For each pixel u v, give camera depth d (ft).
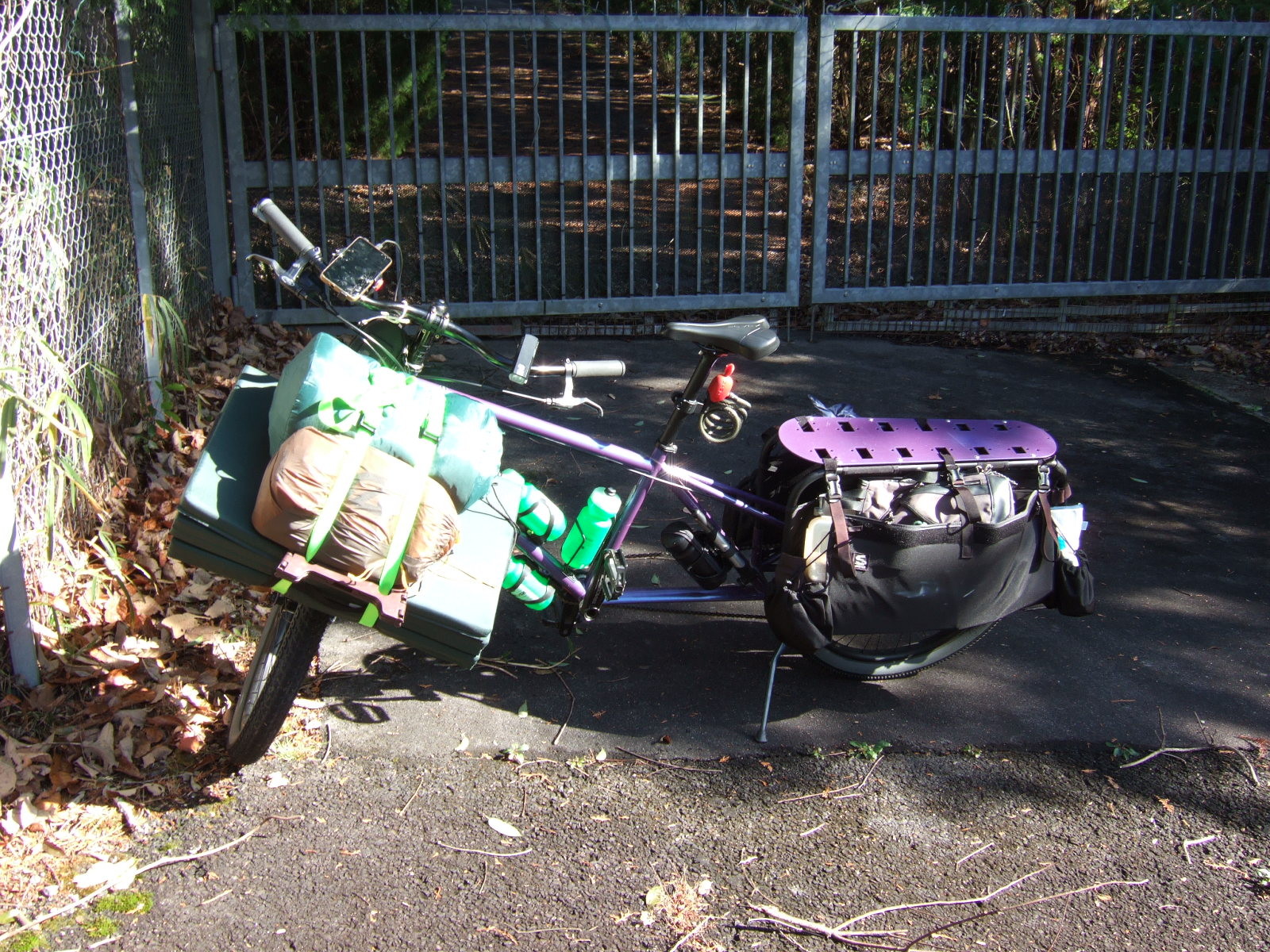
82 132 13.47
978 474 10.75
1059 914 8.85
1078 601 11.37
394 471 8.09
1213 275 28.45
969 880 9.20
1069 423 20.13
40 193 11.12
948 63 29.66
